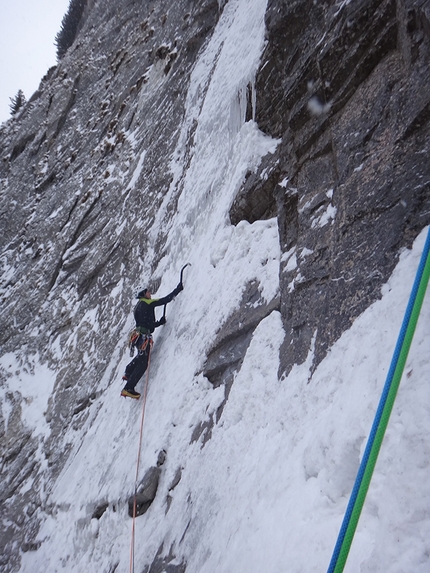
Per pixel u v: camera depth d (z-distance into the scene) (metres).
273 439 2.80
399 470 1.68
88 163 13.66
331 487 2.02
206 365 4.27
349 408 2.16
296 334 3.19
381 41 3.23
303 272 3.30
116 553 4.05
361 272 2.67
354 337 2.48
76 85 18.72
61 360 8.91
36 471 7.30
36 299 11.45
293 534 2.05
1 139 23.11
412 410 1.79
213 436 3.52
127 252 8.46
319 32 4.17
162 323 5.58
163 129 9.52
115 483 4.66
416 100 2.74
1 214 16.92
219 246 5.04
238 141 5.48
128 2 19.12
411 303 1.68
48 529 5.82
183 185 7.13
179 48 10.92
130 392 5.25
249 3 7.39
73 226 11.76
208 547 2.81
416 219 2.49
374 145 3.01
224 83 6.67
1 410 9.36
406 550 1.49
